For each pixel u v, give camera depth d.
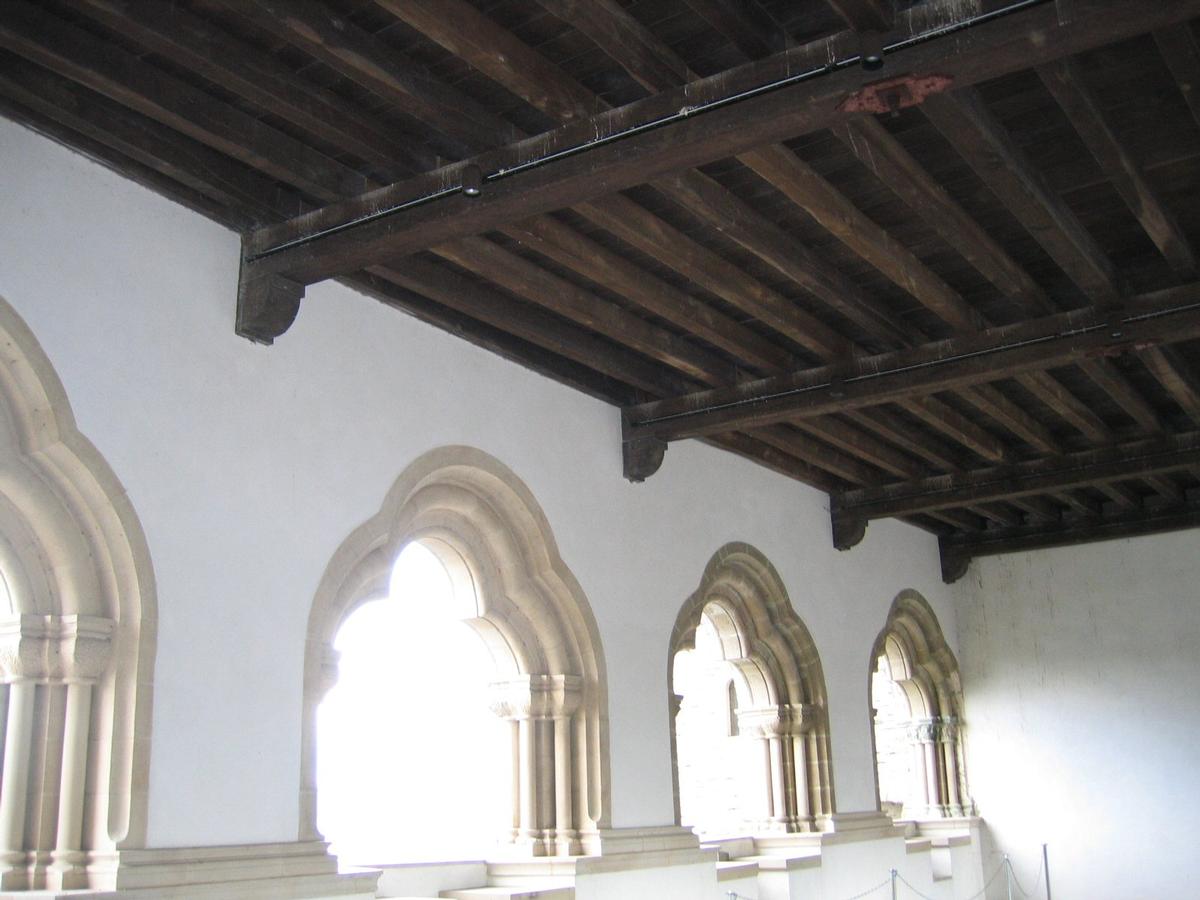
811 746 12.60
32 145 6.03
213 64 5.54
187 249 6.74
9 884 5.70
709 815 16.39
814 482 13.14
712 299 8.73
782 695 12.55
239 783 6.50
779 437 11.41
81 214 6.21
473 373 8.76
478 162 6.17
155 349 6.47
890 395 9.14
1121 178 6.36
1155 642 14.77
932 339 9.34
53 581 6.11
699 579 11.03
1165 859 14.20
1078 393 11.08
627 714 9.71
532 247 7.17
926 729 15.49
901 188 6.43
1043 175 6.76
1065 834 14.88
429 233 6.41
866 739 13.47
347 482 7.51
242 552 6.76
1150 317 8.07
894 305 8.82
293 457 7.18
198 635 6.43
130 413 6.28
